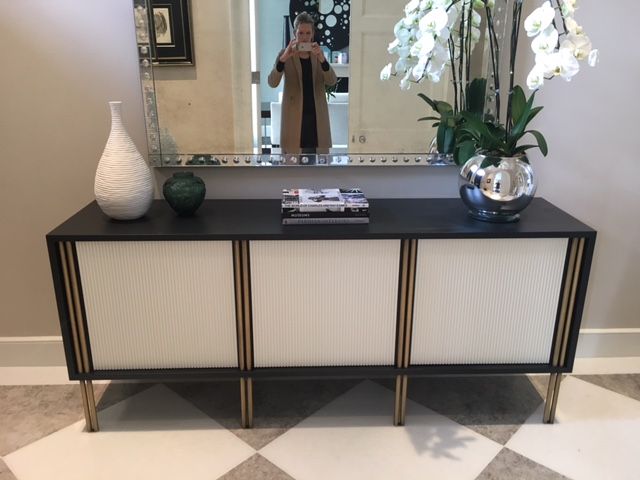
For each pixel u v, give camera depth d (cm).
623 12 175
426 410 186
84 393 171
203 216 169
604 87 182
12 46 170
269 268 157
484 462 162
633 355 210
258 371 168
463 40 174
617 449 168
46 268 194
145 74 173
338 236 153
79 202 187
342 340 167
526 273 161
